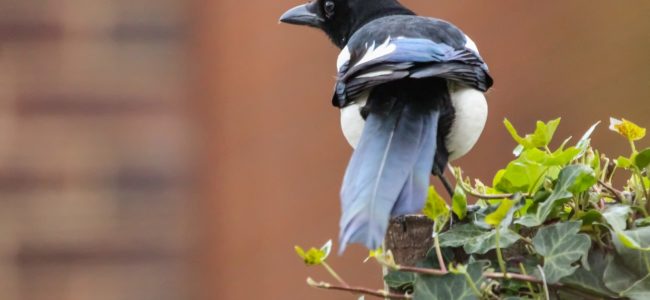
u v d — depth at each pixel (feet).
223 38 49.16
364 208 19.94
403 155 22.11
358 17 33.86
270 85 46.06
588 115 37.32
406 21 26.68
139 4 51.96
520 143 20.54
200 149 50.72
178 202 50.88
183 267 50.62
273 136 45.75
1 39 51.31
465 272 18.57
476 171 38.58
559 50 37.96
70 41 51.75
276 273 45.03
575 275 18.90
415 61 24.00
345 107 25.29
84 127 51.29
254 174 46.78
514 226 19.52
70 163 51.01
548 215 19.48
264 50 46.34
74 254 50.57
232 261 48.16
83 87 51.49
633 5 36.76
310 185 43.78
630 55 36.70
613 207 19.34
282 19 35.14
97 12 52.11
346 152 42.06
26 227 50.34
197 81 50.93
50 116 51.21
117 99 51.72
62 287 50.37
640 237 18.61
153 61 51.88
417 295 18.74
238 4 48.11
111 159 51.13
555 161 19.52
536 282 18.71
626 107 36.58
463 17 39.70
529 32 38.50
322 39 43.73
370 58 24.34
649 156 19.43
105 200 51.01
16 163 50.65
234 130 48.16
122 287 50.62
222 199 48.98
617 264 18.74
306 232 43.78
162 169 51.24
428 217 20.36
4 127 50.78
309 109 43.86
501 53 38.93
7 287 50.06
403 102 24.22
